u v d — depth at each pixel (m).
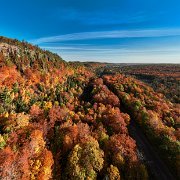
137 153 87.19
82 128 95.69
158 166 81.44
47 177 65.44
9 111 104.88
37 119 104.94
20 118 90.19
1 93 113.62
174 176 76.62
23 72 162.88
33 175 63.56
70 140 82.31
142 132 111.19
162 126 105.94
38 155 70.31
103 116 117.19
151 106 141.00
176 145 82.62
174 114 130.88
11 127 82.62
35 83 159.12
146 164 81.44
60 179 68.75
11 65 154.25
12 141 73.81
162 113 132.00
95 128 106.38
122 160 74.06
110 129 104.88
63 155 78.50
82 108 137.50
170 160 80.56
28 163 66.12
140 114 119.94
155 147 94.56
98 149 77.12
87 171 68.25
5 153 63.59
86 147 73.75
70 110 130.88
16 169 60.94
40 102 126.69
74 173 66.81
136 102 140.12
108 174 67.31
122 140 87.38
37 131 81.25
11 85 133.12
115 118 110.38
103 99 152.50
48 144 84.75
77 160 69.94
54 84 174.88
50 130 93.81
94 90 177.12
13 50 186.25
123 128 103.81
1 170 58.59
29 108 114.75
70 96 158.00
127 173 70.88
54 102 136.88
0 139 69.25
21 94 128.00
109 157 79.56
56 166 72.06
